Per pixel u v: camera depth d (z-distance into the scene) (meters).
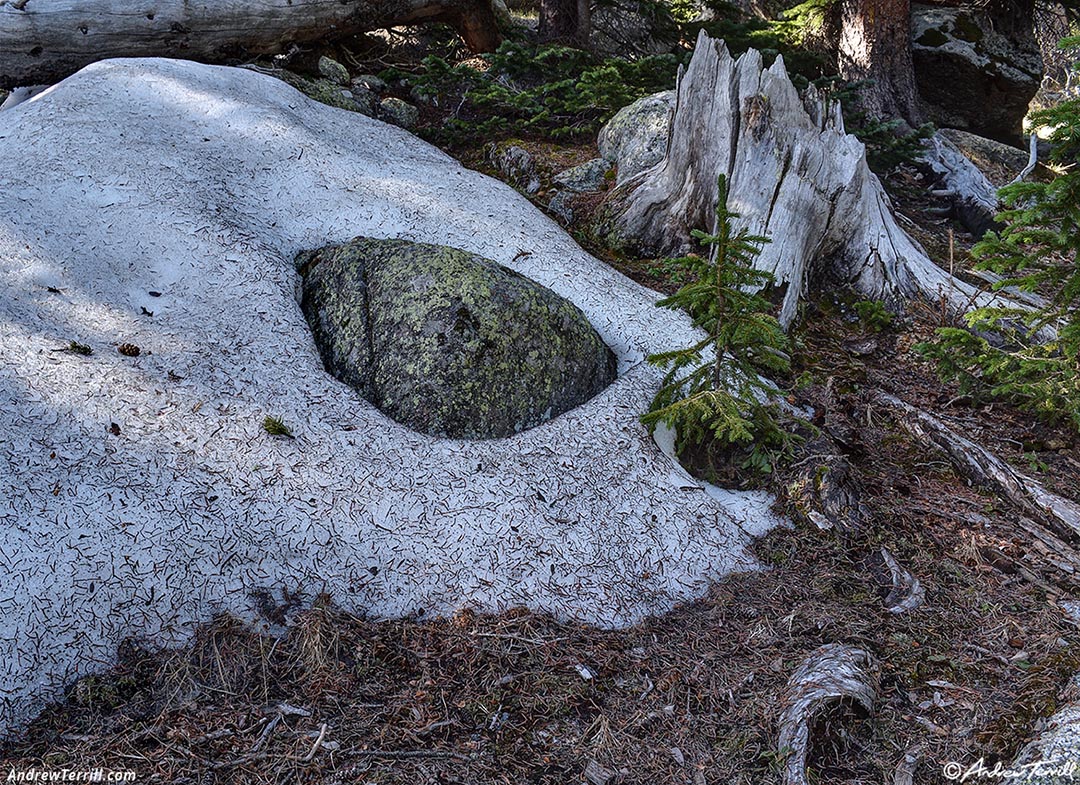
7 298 4.84
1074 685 3.96
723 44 7.80
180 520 4.20
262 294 5.47
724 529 5.13
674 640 4.46
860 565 5.03
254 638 4.01
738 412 5.27
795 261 7.69
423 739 3.72
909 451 6.19
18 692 3.62
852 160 8.02
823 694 3.89
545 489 4.91
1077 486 5.86
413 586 4.37
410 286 5.43
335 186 6.78
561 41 11.93
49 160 5.91
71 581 3.88
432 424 5.08
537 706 3.96
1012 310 6.34
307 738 3.64
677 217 8.11
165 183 6.00
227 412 4.70
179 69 7.38
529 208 7.63
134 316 5.09
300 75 10.20
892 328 7.86
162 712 3.69
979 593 4.85
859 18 13.29
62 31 8.49
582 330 5.79
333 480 4.59
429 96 10.55
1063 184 5.54
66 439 4.29
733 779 3.68
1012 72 14.70
